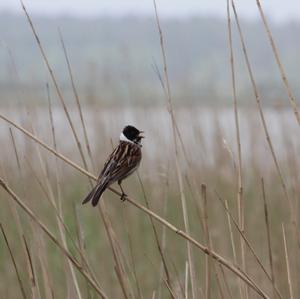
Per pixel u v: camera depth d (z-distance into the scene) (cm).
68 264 962
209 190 1395
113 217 1313
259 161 1515
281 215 1334
